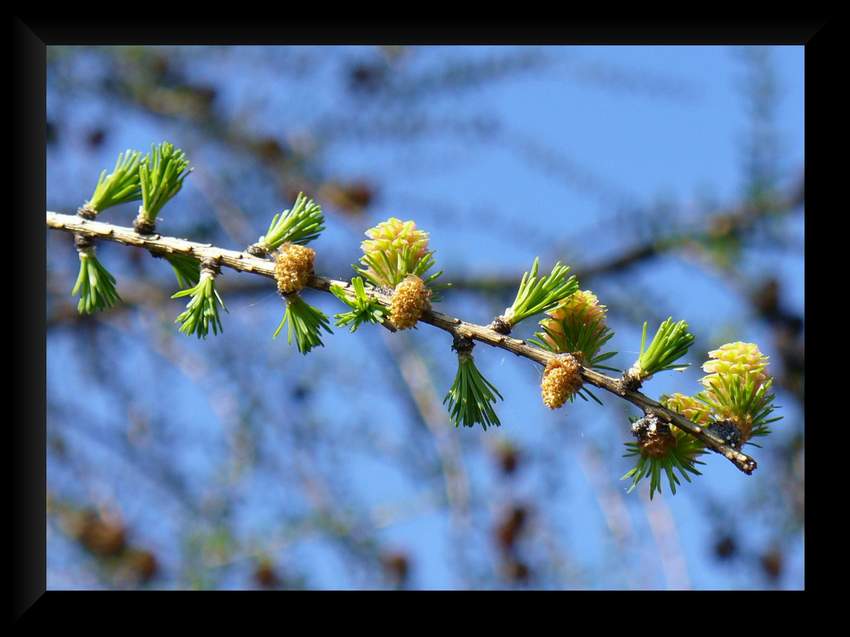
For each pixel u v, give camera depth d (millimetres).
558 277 983
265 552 1606
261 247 994
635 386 975
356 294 977
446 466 1706
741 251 1680
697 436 970
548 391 973
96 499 1643
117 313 1827
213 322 992
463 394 979
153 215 1009
